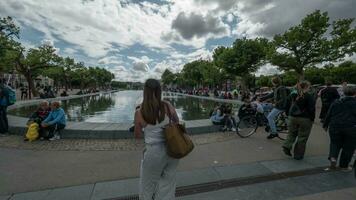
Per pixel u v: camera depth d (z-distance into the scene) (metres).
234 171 5.14
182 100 36.69
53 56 33.34
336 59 28.20
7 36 23.83
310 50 28.81
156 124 2.94
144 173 3.01
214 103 29.27
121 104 27.80
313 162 5.64
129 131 8.43
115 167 5.54
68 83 69.12
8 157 6.27
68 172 5.25
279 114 8.34
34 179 4.89
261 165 5.47
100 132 8.38
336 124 5.08
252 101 9.58
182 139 2.92
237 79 48.91
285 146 6.09
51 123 8.08
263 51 35.75
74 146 7.39
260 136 8.60
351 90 5.05
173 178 3.05
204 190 4.32
